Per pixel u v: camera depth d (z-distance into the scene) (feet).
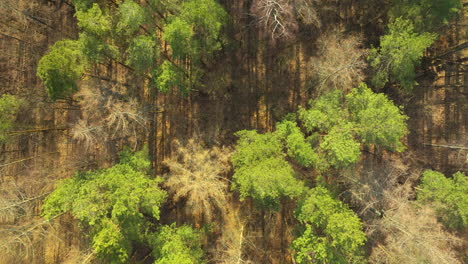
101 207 55.36
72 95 69.10
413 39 57.72
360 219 58.34
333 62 63.41
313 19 70.23
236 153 64.03
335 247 57.21
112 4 64.85
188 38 57.47
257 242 74.79
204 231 71.26
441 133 74.90
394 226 59.26
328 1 72.59
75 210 54.19
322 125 59.41
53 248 74.54
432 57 72.79
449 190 59.57
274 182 54.29
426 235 56.59
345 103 61.21
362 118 55.31
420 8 59.06
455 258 59.67
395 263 58.59
